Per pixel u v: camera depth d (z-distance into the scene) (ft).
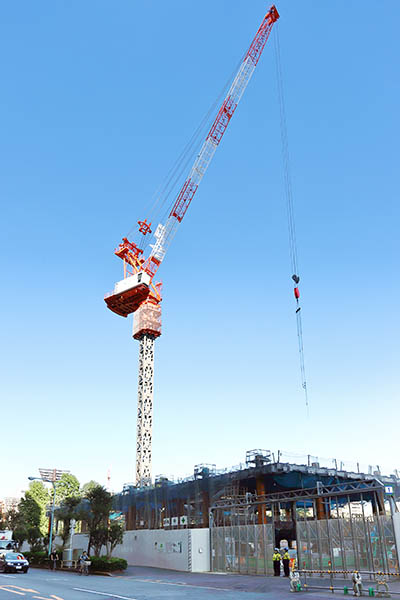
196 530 153.89
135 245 376.48
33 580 109.60
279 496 179.32
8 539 203.00
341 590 88.38
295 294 148.56
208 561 151.64
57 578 119.34
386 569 104.06
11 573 135.74
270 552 129.80
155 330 377.30
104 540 159.53
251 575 130.00
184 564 152.05
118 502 231.91
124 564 148.46
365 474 165.48
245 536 139.64
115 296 331.36
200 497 185.26
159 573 143.13
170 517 202.28
